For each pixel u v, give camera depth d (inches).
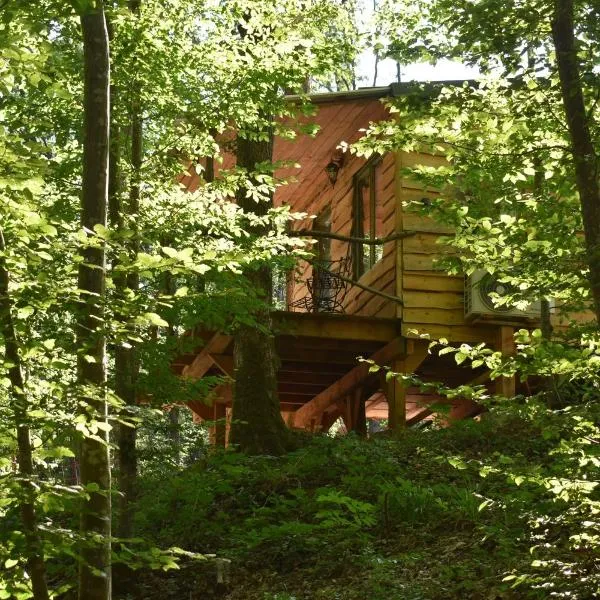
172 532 351.3
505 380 522.0
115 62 288.7
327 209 724.0
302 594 295.4
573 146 219.5
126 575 320.8
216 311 316.8
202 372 607.5
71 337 213.5
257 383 456.1
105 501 184.9
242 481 400.2
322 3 406.9
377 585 271.4
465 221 233.3
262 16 323.6
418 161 551.5
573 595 209.9
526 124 238.5
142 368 310.2
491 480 349.7
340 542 320.2
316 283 701.3
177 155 329.1
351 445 411.8
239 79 309.0
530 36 235.8
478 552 276.2
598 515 218.8
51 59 227.5
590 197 215.3
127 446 301.4
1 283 154.9
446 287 546.3
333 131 605.9
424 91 244.5
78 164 283.3
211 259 161.5
